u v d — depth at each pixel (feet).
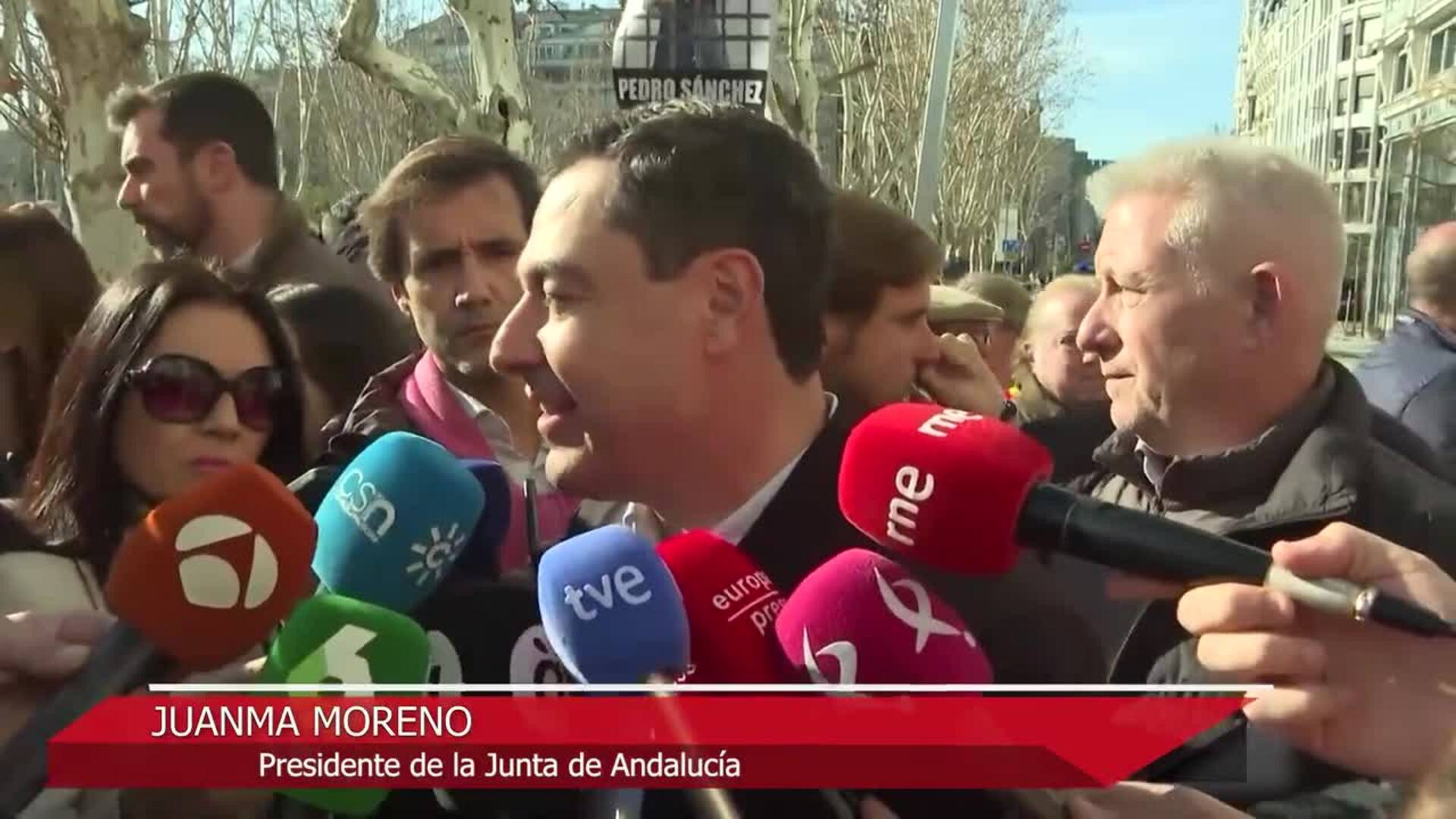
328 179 68.54
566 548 4.79
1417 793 3.65
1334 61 122.11
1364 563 4.03
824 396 5.94
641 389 5.15
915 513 4.83
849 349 7.45
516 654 5.53
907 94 74.28
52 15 20.66
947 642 4.52
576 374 5.18
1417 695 4.05
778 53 41.57
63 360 6.65
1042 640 5.07
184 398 5.92
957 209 103.86
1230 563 4.29
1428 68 93.15
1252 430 6.75
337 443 7.90
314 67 64.90
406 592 5.44
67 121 21.09
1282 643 4.05
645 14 18.42
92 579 5.86
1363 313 91.61
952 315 11.61
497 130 26.78
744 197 5.12
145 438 5.92
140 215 12.03
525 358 5.51
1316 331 6.61
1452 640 3.99
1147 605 5.63
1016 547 4.78
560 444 5.53
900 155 73.41
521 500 6.59
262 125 11.94
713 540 4.99
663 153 5.09
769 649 4.72
